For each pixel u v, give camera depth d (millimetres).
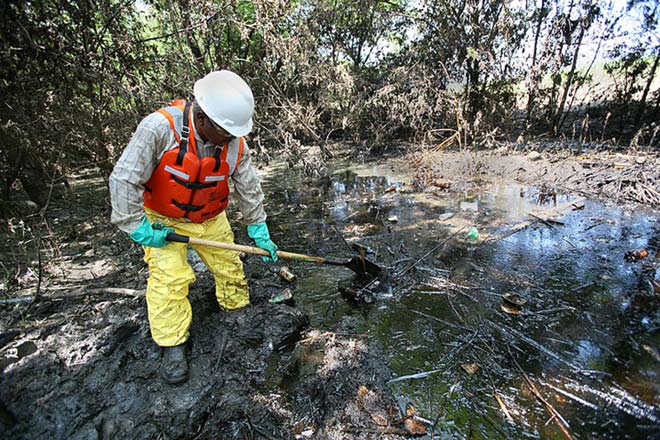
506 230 4246
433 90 7742
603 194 5105
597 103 9133
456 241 4051
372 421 2145
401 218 4715
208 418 2191
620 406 2188
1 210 4055
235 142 2299
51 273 3475
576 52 7508
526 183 5723
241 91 2043
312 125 7086
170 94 4738
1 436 1973
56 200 5273
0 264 3498
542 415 2154
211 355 2551
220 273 2779
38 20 3418
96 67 3982
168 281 2346
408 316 2975
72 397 2189
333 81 6965
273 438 2078
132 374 2365
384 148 8172
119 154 4324
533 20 7672
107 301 2975
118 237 4168
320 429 2119
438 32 8195
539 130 8531
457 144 8156
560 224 4324
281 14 5309
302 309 3082
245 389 2363
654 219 4320
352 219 4758
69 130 3932
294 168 7004
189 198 2227
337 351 2604
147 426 2104
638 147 6586
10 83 3365
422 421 2133
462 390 2324
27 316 2797
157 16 5027
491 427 2096
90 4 3771
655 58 7320
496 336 2742
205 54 5348
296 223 4703
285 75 6391
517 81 8062
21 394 2160
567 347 2617
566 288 3199
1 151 3852
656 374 2375
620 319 2832
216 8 4773
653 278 3256
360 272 3398
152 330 2436
